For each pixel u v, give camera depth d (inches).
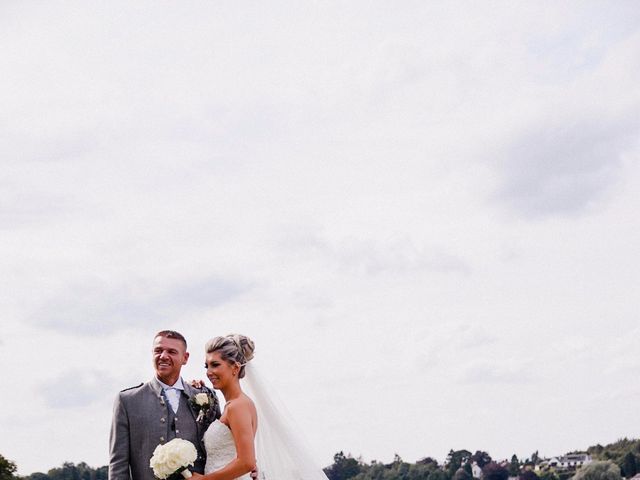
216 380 163.9
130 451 165.6
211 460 162.4
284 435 172.9
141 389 168.4
